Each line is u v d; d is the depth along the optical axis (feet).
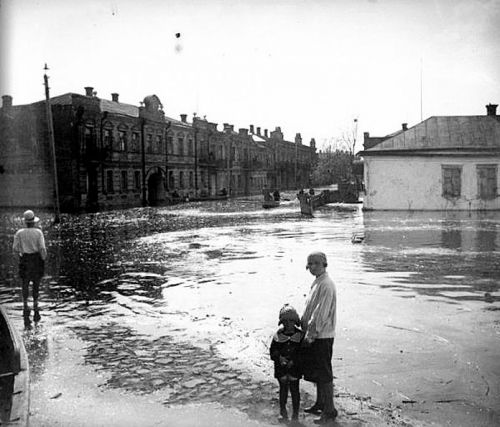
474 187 102.63
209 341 22.17
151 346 21.63
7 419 12.49
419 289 30.71
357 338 21.70
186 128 190.80
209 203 168.04
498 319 24.17
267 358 20.04
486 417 14.70
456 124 107.34
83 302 29.81
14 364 15.16
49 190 135.23
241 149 250.98
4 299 31.19
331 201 153.48
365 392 16.46
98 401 16.24
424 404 15.57
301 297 29.89
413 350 20.16
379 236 58.95
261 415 15.19
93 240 61.16
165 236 65.05
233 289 32.32
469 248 47.93
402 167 104.83
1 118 138.31
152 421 14.87
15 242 26.00
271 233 66.28
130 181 155.53
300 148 349.61
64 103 133.90
